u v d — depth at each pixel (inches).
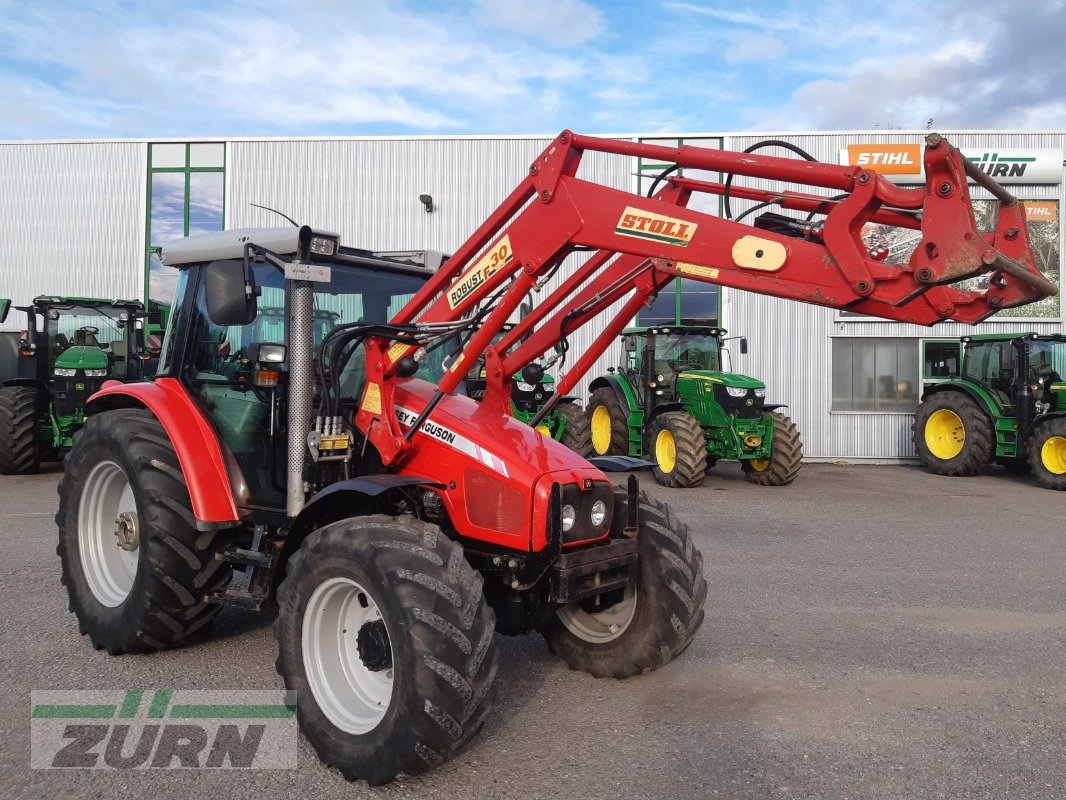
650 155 123.6
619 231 124.7
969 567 257.6
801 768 120.9
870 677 159.9
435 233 637.3
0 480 429.7
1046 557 274.2
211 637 176.4
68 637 175.2
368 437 142.3
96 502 171.8
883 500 406.9
